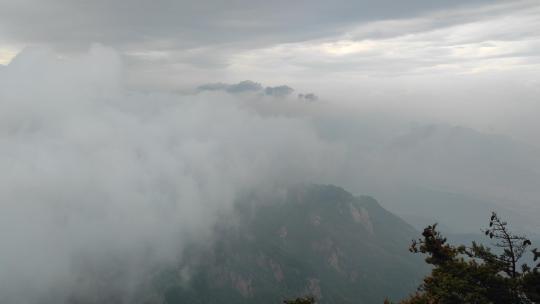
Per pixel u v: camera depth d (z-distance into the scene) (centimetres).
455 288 2705
